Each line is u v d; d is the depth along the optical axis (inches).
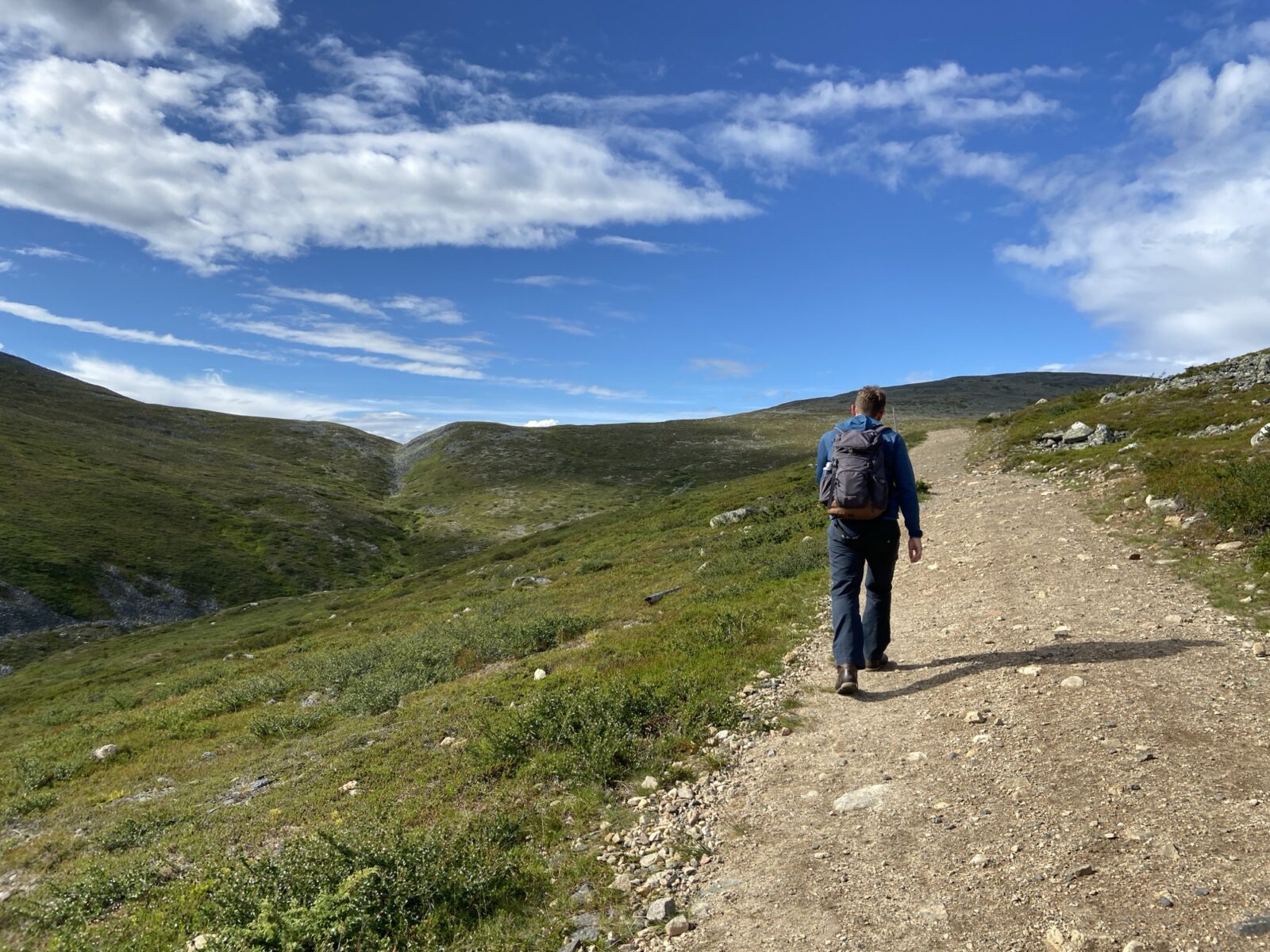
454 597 1245.1
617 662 411.8
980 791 188.5
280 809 320.5
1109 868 144.9
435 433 7313.0
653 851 195.3
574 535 1834.4
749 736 261.3
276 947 171.3
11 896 316.8
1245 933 118.6
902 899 151.2
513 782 262.1
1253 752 182.2
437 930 176.6
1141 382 1585.9
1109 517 531.2
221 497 4419.3
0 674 2304.4
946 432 2038.6
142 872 279.3
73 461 4466.0
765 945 146.6
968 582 435.2
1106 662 261.0
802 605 460.8
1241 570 351.6
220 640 1877.5
